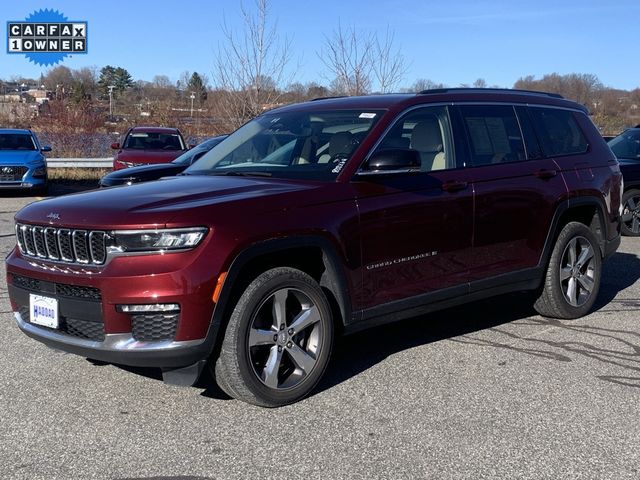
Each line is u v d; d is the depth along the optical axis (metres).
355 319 4.62
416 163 4.60
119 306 3.87
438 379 4.78
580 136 6.52
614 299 7.12
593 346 5.55
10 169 16.66
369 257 4.63
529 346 5.54
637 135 11.81
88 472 3.48
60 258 4.16
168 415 4.17
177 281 3.83
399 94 5.39
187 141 19.88
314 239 4.32
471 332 5.91
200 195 4.27
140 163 15.05
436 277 5.07
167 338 3.90
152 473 3.47
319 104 5.65
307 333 4.46
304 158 4.97
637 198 11.12
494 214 5.39
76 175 22.91
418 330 5.97
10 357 5.16
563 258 6.14
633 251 9.93
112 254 3.91
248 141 5.58
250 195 4.26
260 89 19.64
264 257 4.26
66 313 4.12
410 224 4.83
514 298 7.09
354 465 3.56
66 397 4.44
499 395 4.50
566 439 3.87
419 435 3.90
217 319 3.96
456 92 5.59
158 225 3.85
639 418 4.16
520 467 3.55
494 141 5.65
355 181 4.64
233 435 3.90
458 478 3.43
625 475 3.48
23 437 3.87
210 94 22.12
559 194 5.93
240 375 4.07
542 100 6.30
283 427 4.00
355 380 4.76
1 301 6.75
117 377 4.78
